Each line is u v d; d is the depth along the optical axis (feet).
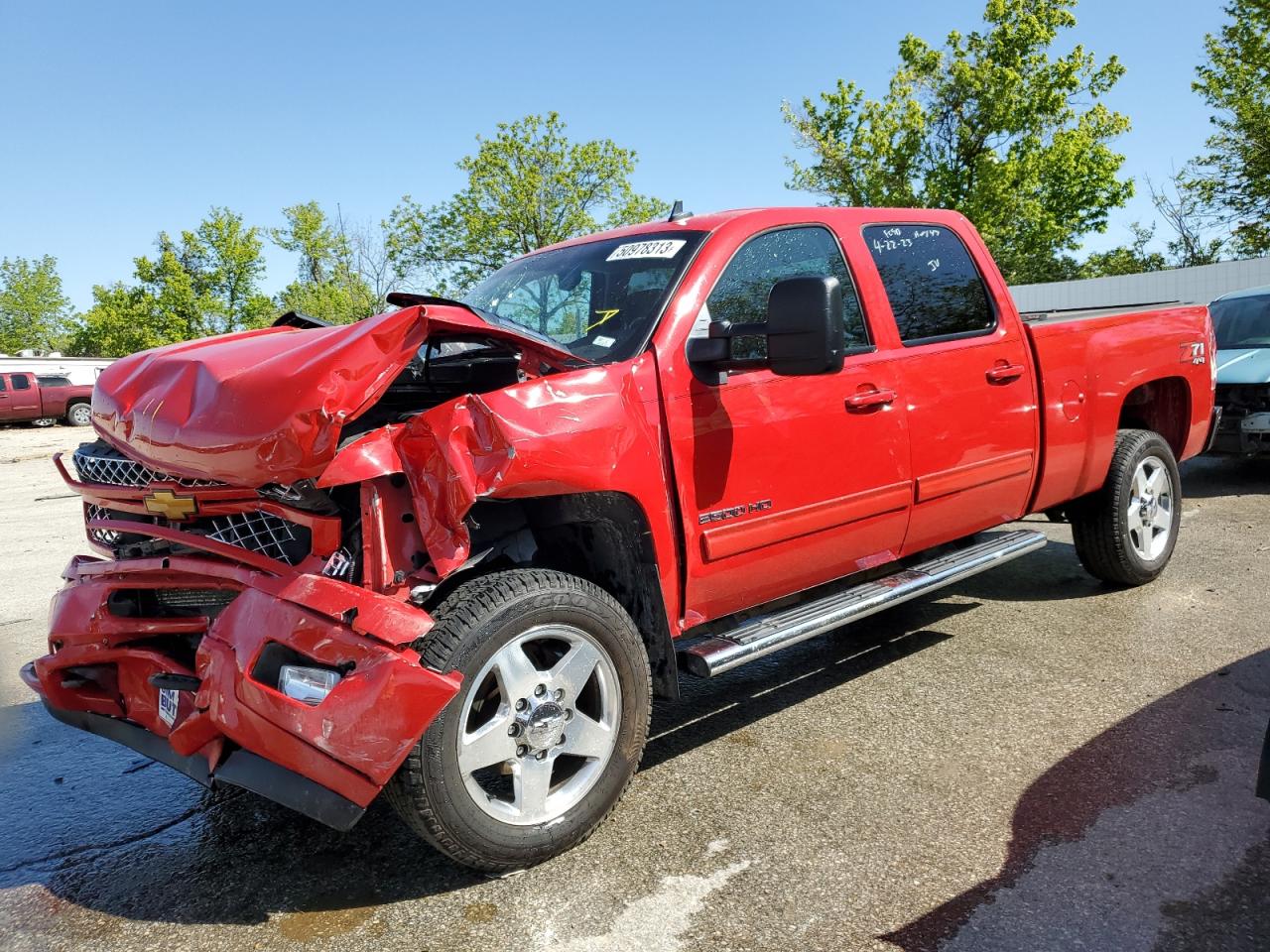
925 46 107.55
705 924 7.97
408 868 9.14
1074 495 15.44
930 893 8.25
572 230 112.16
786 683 13.71
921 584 12.33
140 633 9.38
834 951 7.52
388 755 7.72
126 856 9.61
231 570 8.71
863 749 11.31
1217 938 7.39
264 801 10.79
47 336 241.35
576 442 8.77
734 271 10.99
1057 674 13.34
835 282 9.18
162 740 9.36
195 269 146.82
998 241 106.22
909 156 108.06
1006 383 13.69
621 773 9.39
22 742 12.85
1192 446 17.94
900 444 12.21
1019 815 9.52
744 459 10.50
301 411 7.68
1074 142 104.68
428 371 11.63
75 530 31.50
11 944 8.12
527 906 8.36
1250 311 30.71
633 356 9.80
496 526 9.46
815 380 11.21
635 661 9.38
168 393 9.03
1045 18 103.14
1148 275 81.87
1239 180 100.37
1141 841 8.89
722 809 9.98
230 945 7.99
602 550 9.98
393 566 8.14
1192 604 16.22
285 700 7.84
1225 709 11.84
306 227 106.93
